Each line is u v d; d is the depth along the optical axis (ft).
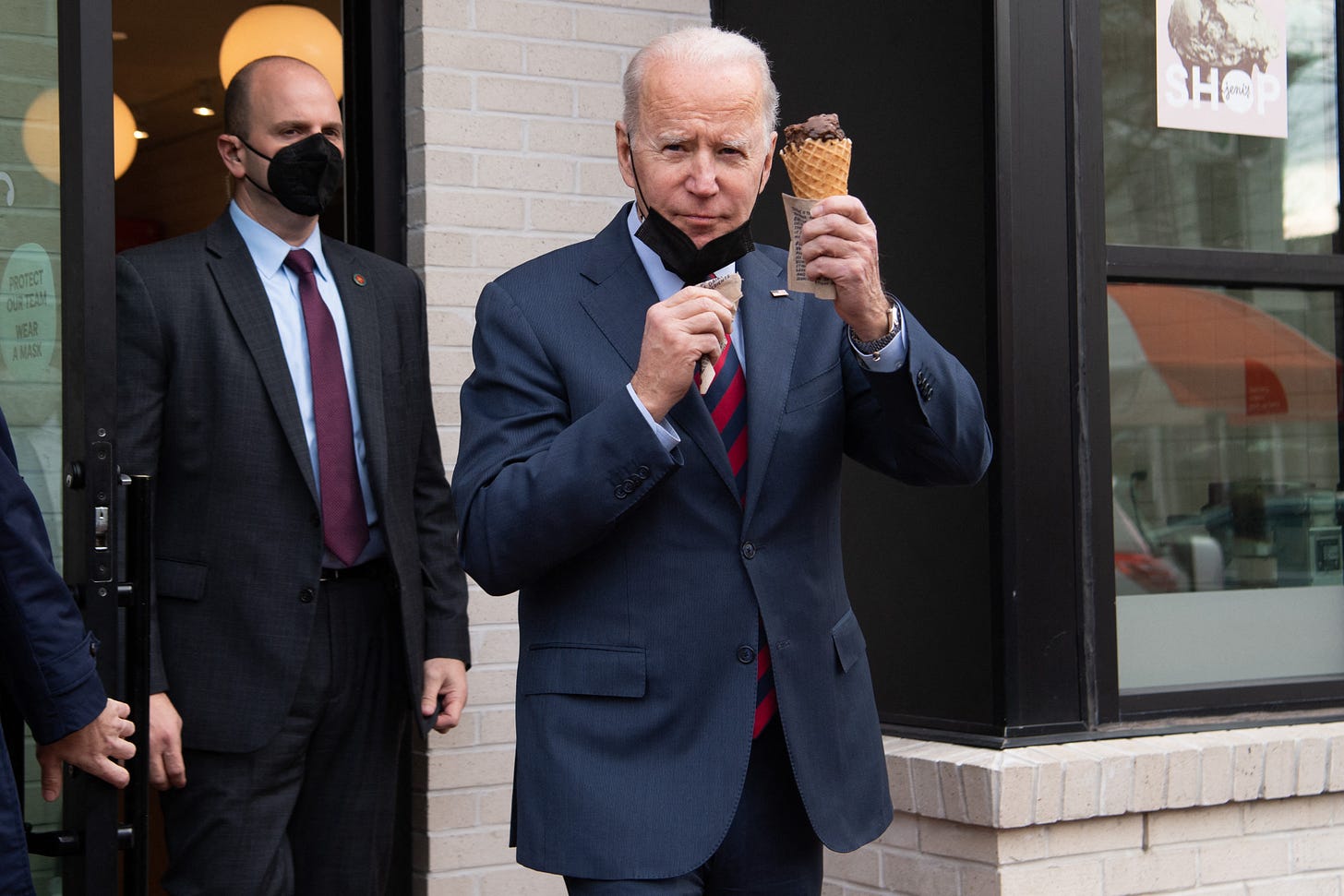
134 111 21.77
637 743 7.75
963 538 12.49
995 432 12.22
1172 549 13.19
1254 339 13.66
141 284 10.71
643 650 7.79
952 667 12.58
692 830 7.59
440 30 13.35
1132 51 13.19
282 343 11.07
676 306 7.41
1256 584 13.57
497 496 7.66
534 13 13.76
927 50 12.86
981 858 11.77
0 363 9.93
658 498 7.82
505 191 13.58
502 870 13.30
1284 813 12.84
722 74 7.60
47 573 8.09
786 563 7.97
